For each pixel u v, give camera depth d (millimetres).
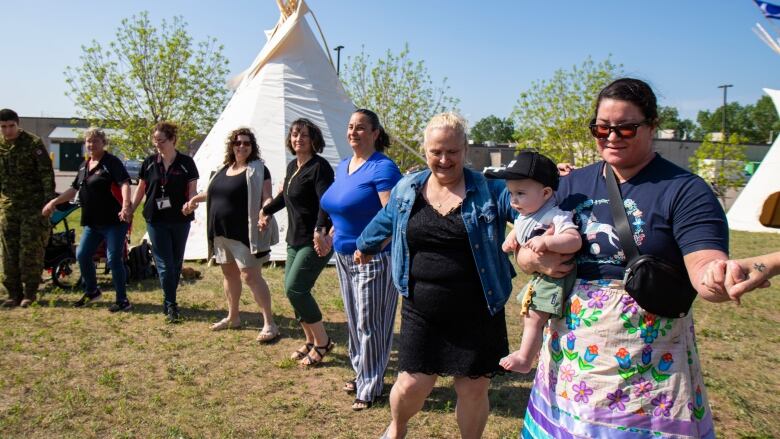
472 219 2916
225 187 5418
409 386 3072
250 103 9547
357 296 4164
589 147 21250
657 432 2105
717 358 5422
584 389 2225
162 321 6164
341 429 3891
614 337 2176
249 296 7305
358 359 4340
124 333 5727
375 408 4207
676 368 2125
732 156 22047
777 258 1689
